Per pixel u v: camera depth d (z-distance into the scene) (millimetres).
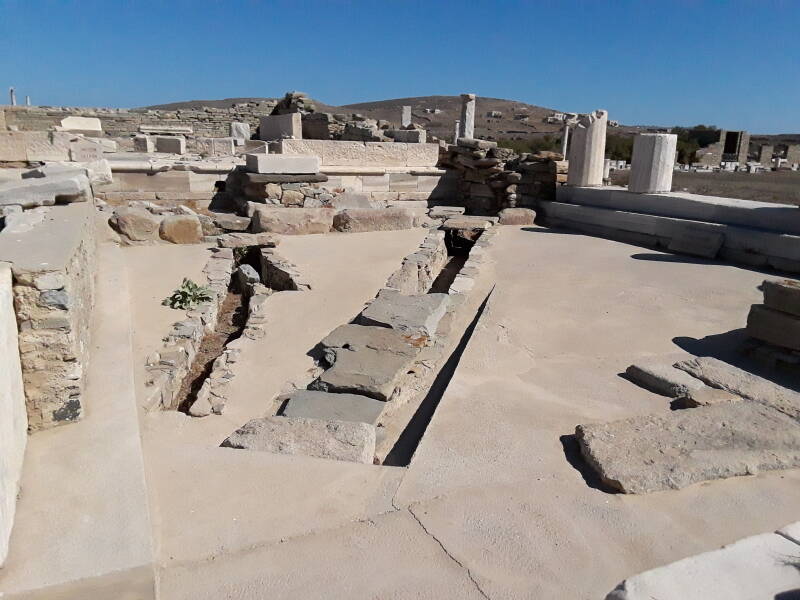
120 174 11281
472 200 13883
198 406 4418
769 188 22188
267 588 2432
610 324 5965
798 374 4699
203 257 8938
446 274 10023
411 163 14250
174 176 11680
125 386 3688
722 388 4285
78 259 4078
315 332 6016
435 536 2752
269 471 3221
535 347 5332
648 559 2627
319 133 21203
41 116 23906
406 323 5680
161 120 25719
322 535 2742
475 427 3799
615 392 4391
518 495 3066
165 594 2375
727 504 2986
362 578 2498
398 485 3139
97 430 3137
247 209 10734
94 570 2229
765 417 3709
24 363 3010
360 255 9273
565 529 2811
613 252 9547
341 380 4504
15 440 2631
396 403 4449
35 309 2996
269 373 5090
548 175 12734
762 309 4996
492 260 8828
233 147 18000
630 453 3334
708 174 24625
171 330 5996
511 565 2584
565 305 6578
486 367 4809
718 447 3379
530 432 3752
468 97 22078
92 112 24609
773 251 8367
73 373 3139
